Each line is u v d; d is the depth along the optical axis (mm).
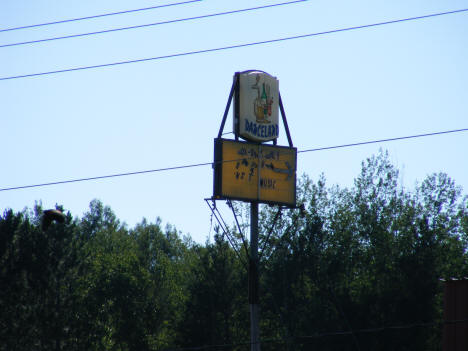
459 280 30422
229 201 36906
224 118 37250
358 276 56062
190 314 56594
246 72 37750
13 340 57406
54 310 58125
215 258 57188
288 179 38406
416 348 47844
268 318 56219
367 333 48438
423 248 51094
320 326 50125
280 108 39188
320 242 55281
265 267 56500
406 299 48844
